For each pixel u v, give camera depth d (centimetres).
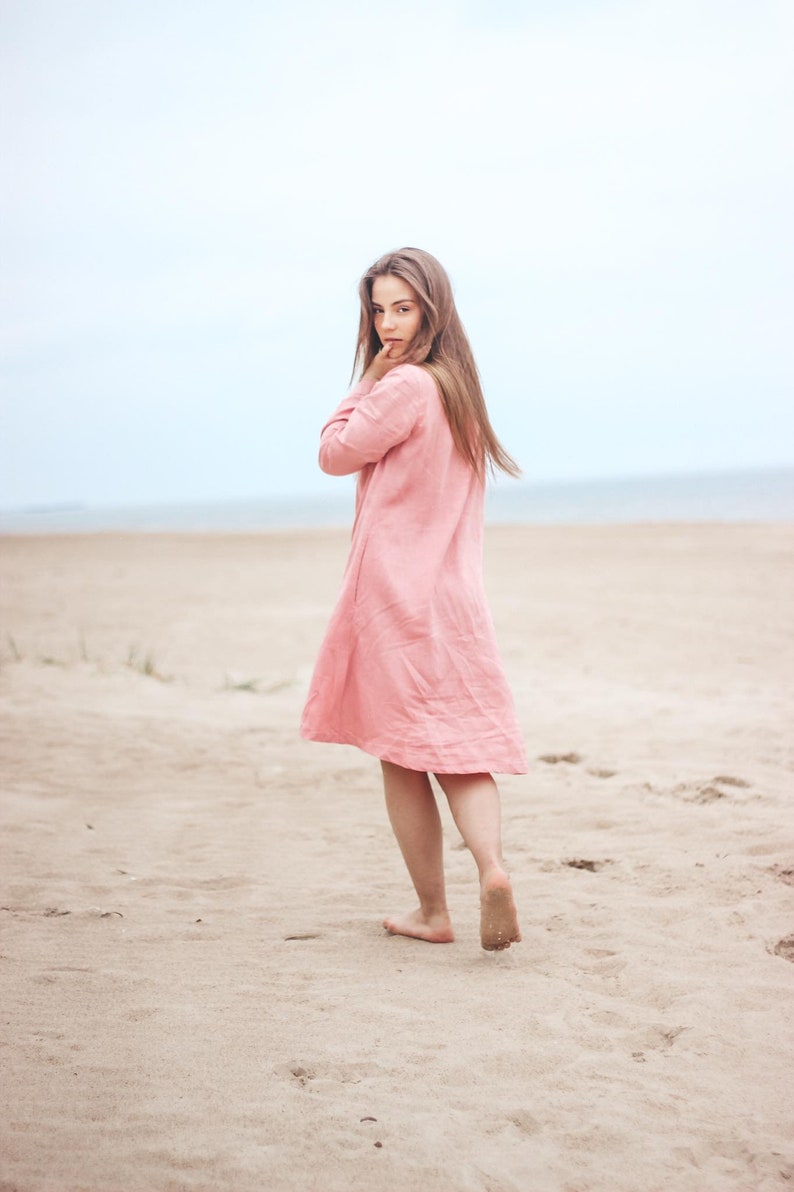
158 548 3250
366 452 284
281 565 2330
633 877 362
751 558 2002
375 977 281
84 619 1328
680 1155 196
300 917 336
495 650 292
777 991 264
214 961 296
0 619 1333
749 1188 187
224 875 380
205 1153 194
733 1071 227
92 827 447
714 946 296
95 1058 233
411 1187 186
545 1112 210
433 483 288
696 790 475
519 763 284
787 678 819
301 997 268
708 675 842
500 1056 233
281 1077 225
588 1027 247
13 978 281
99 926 327
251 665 940
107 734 620
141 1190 183
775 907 325
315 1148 197
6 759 561
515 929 273
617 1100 215
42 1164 190
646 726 639
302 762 566
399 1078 225
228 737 623
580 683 821
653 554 2211
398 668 282
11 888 364
